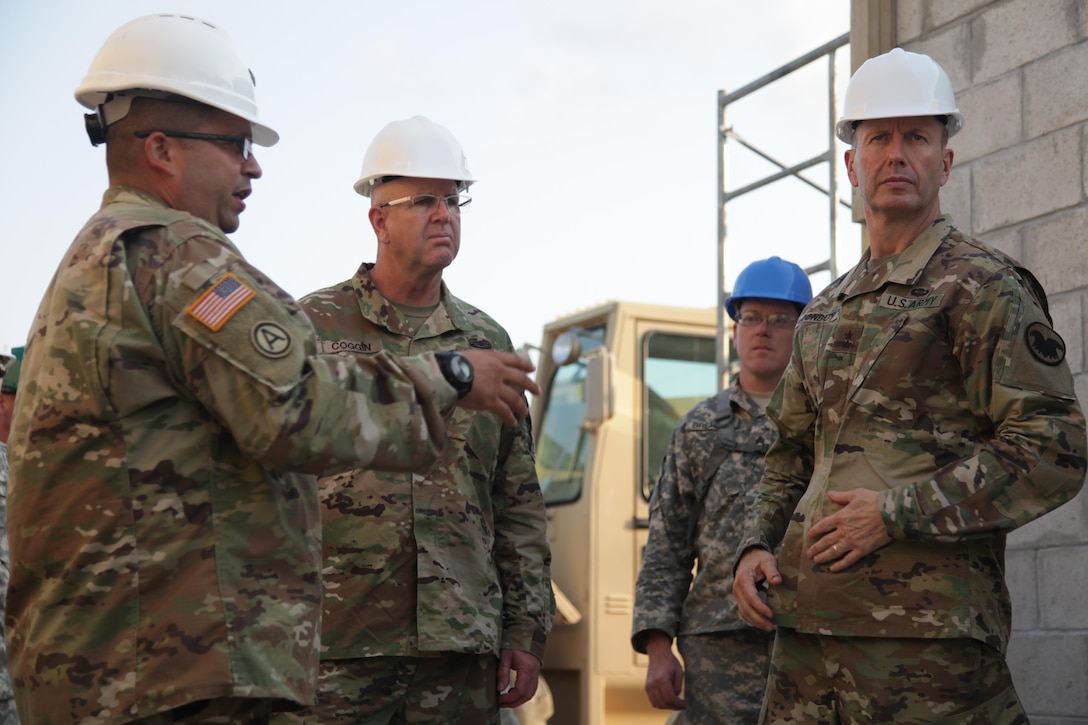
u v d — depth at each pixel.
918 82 2.85
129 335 2.01
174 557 2.01
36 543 2.02
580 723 6.27
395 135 3.41
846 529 2.65
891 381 2.70
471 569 3.23
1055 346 2.62
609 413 6.37
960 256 2.72
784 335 4.18
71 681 1.97
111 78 2.18
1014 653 3.95
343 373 2.07
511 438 3.46
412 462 2.12
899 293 2.76
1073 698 3.74
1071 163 3.94
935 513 2.55
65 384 2.02
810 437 3.02
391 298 3.43
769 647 3.91
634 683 6.33
